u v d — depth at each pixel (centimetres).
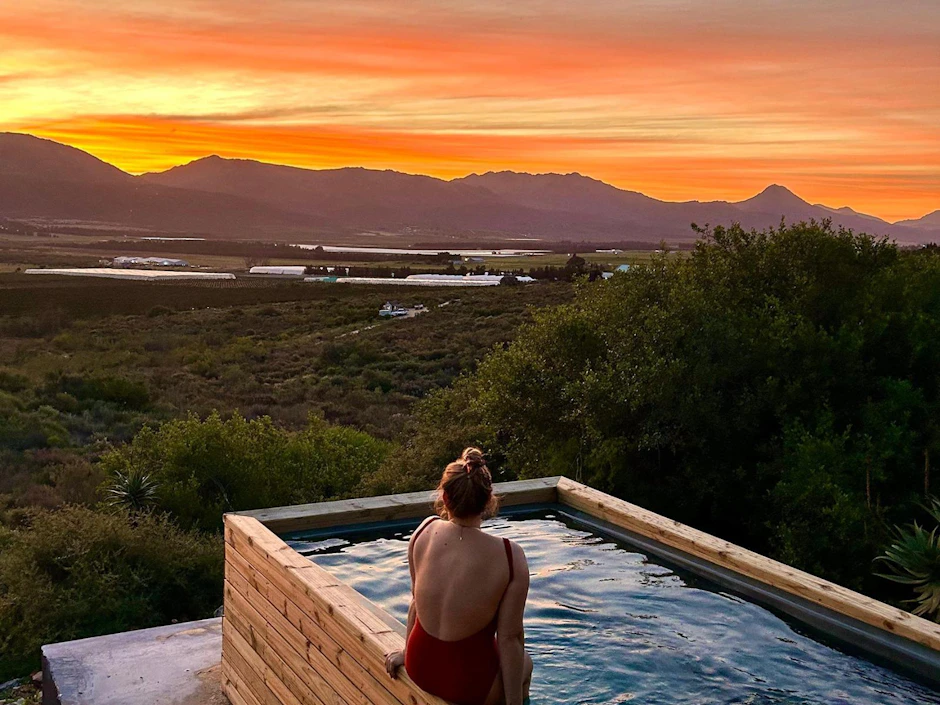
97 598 924
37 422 2528
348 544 646
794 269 1203
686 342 1090
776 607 538
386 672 358
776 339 1052
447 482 340
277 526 639
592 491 748
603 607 541
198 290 10725
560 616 528
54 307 8000
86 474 1838
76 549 959
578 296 1320
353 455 1700
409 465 1505
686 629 510
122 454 1355
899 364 1111
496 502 346
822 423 987
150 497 1226
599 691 435
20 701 755
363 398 3275
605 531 696
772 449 1009
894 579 765
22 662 855
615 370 1092
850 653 477
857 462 944
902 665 454
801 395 1026
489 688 329
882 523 895
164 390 3534
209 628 717
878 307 1119
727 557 577
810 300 1155
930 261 1238
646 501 1055
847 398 1067
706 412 1017
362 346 4494
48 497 1659
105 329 6144
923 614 751
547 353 1217
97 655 654
